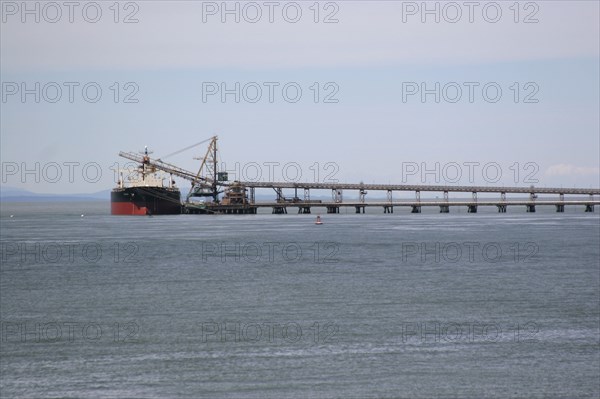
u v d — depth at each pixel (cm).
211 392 5078
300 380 5297
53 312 7794
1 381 5309
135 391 5097
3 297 8838
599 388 5153
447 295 8638
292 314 7494
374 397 4975
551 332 6644
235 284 9625
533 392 5078
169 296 8712
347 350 6038
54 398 4972
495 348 6088
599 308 7775
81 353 6019
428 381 5278
